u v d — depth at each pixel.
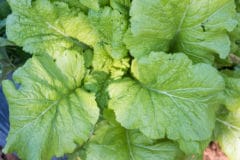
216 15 0.67
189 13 0.67
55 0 0.73
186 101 0.67
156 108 0.67
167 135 0.67
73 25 0.73
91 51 0.76
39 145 0.67
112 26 0.70
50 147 0.67
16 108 0.67
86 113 0.67
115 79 0.74
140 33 0.67
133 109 0.68
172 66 0.66
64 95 0.69
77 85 0.71
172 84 0.67
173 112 0.67
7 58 0.81
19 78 0.67
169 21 0.67
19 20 0.71
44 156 0.67
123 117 0.68
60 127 0.67
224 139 0.80
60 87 0.69
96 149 0.70
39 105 0.67
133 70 0.73
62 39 0.74
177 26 0.69
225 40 0.69
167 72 0.67
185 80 0.67
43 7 0.70
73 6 0.73
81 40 0.75
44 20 0.72
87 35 0.75
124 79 0.72
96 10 0.69
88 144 0.72
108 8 0.69
